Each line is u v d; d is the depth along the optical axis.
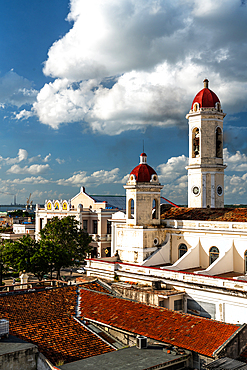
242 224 36.06
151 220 42.12
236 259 36.41
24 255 55.47
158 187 42.34
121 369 17.95
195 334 21.56
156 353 20.06
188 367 19.89
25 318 25.25
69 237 62.44
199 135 48.94
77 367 18.16
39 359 19.58
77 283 34.56
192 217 41.62
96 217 79.38
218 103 49.19
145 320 24.39
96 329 25.27
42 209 89.81
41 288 32.59
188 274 32.88
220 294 29.73
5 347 19.25
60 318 25.92
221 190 49.28
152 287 33.41
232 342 20.11
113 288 33.38
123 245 42.69
